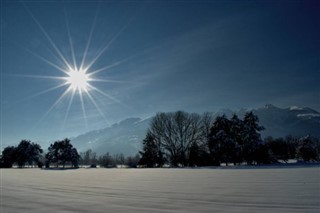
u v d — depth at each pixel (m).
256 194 11.27
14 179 28.06
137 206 9.54
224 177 22.02
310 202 9.05
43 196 13.22
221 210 8.33
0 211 9.47
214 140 65.06
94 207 9.62
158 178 23.69
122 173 35.94
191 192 12.95
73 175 34.38
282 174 22.34
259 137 61.50
